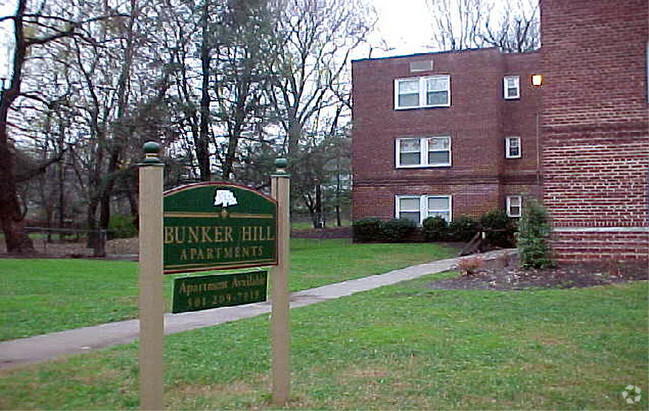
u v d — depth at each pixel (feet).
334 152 103.24
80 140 86.22
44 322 32.35
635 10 45.96
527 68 93.56
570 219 46.98
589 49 46.80
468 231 88.79
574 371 20.99
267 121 87.30
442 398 18.45
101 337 28.84
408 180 95.14
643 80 45.62
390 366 22.03
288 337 18.93
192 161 85.81
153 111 80.02
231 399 18.93
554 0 47.70
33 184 123.65
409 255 74.18
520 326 28.22
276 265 19.12
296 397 18.88
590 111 46.65
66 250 92.27
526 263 46.73
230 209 17.84
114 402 18.69
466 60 92.58
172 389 20.04
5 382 20.70
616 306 32.40
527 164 93.04
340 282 50.72
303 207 142.00
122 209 134.00
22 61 80.33
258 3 85.10
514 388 19.20
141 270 15.43
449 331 27.45
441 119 93.66
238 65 85.20
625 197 45.83
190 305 16.92
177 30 84.17
